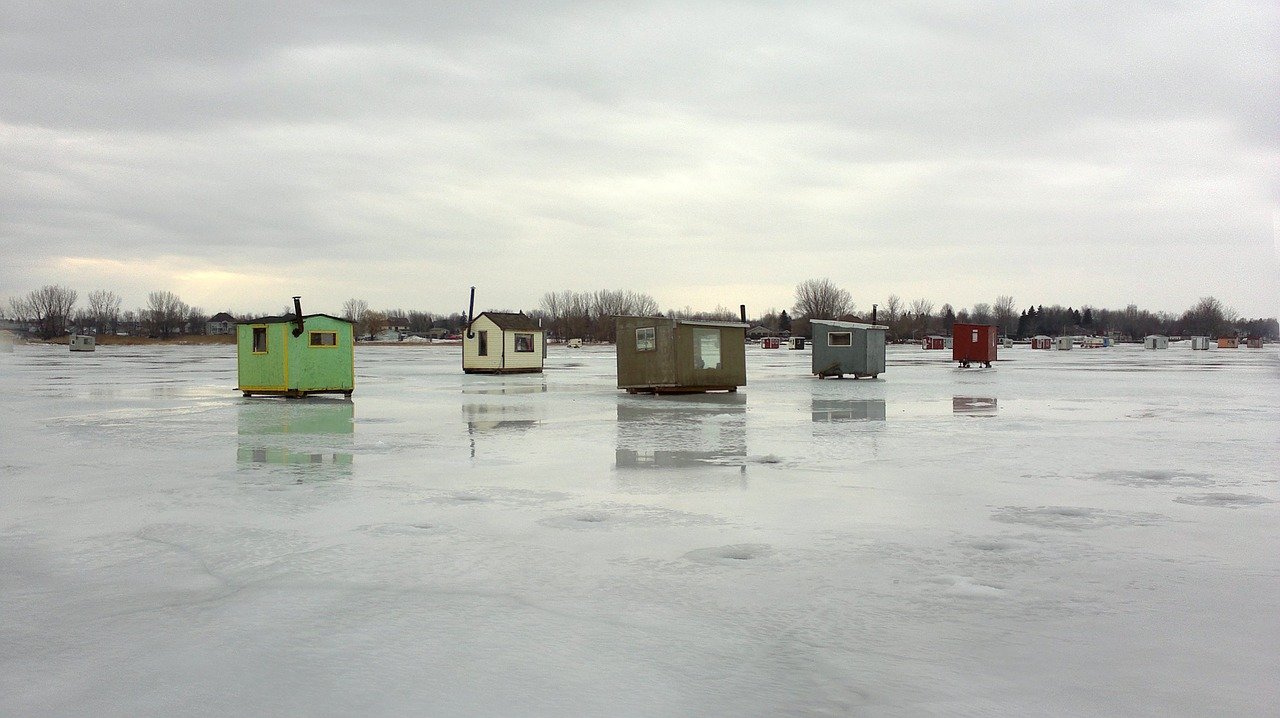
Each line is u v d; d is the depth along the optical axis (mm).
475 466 12977
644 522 9156
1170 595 6664
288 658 5504
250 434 17125
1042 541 8320
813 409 22812
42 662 5477
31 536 8617
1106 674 5191
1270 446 15117
